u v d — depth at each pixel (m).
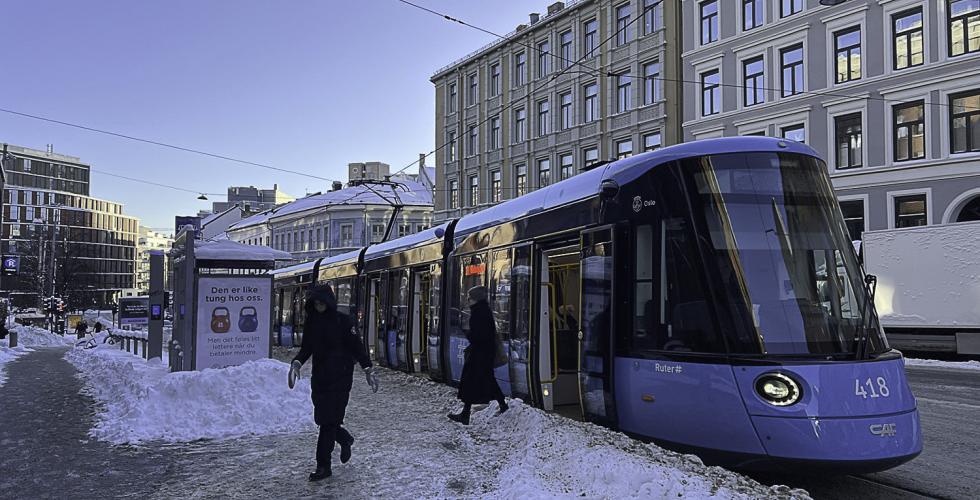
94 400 10.94
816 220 6.76
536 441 7.07
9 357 22.38
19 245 81.88
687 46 31.41
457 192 45.75
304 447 7.58
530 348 9.30
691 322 6.62
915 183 24.66
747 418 6.06
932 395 12.06
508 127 41.44
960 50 24.02
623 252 7.49
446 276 12.81
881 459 5.74
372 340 17.39
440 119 47.81
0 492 5.95
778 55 28.38
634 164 7.57
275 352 22.39
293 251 68.81
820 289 6.46
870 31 25.91
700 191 6.83
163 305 18.00
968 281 17.91
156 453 7.33
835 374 5.93
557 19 37.66
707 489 5.07
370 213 60.31
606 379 7.45
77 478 6.37
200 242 14.96
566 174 37.41
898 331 19.64
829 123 26.89
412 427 8.56
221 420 8.69
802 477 6.77
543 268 9.37
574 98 36.53
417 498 5.62
